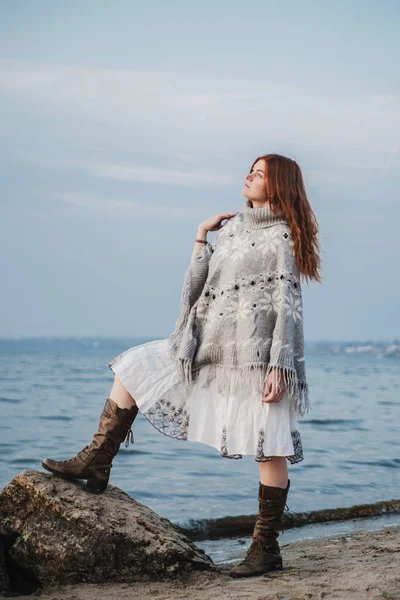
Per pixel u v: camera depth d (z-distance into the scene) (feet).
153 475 29.81
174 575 12.56
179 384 12.61
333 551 15.72
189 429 12.35
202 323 12.66
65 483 13.23
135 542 12.56
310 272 12.48
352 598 10.52
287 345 11.85
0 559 12.27
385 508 23.67
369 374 169.48
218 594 11.23
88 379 114.01
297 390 11.95
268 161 12.49
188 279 12.92
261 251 12.25
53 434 46.11
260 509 12.76
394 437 46.32
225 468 31.71
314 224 12.66
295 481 28.78
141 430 46.44
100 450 13.14
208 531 20.56
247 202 12.98
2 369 148.77
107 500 13.23
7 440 42.63
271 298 12.14
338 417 60.44
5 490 12.97
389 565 13.07
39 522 12.69
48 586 12.37
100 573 12.46
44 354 314.14
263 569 12.59
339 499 25.09
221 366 12.25
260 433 11.86
